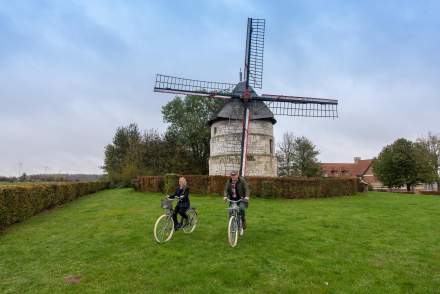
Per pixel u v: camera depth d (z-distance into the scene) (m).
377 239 11.23
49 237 11.85
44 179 63.53
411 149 54.84
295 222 14.15
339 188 27.84
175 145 55.31
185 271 7.99
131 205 20.53
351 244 10.58
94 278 7.66
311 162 62.09
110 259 9.04
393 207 19.91
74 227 13.62
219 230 12.38
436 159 57.09
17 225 14.45
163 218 10.99
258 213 16.66
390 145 57.16
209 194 25.98
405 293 6.91
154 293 6.82
